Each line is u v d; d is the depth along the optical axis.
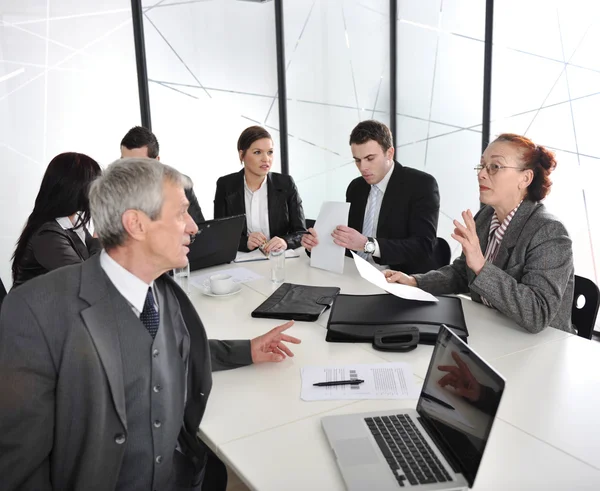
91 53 3.79
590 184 3.62
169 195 1.18
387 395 1.46
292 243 3.17
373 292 2.32
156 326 1.27
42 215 2.21
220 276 2.39
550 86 3.77
